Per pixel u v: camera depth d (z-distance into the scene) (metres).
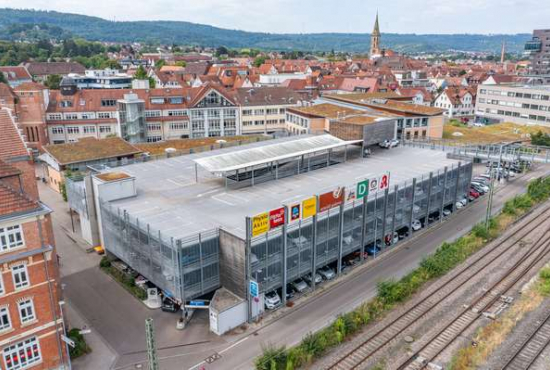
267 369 37.84
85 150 84.56
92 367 39.41
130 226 49.97
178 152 84.38
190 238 43.91
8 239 33.19
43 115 104.88
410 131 108.56
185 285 44.44
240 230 46.72
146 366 39.53
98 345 42.41
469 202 81.81
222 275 47.09
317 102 131.88
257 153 64.12
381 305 47.88
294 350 39.38
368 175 67.50
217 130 122.56
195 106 117.62
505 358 39.62
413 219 66.31
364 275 55.38
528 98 147.88
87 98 112.50
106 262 56.31
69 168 81.12
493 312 47.25
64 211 76.88
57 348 37.41
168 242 43.78
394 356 40.16
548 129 132.88
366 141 77.56
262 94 128.62
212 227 47.72
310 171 69.69
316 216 49.66
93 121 110.19
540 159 88.75
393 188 60.94
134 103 107.81
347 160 76.50
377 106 115.44
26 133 104.31
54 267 37.47
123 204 54.62
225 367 39.19
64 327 39.59
